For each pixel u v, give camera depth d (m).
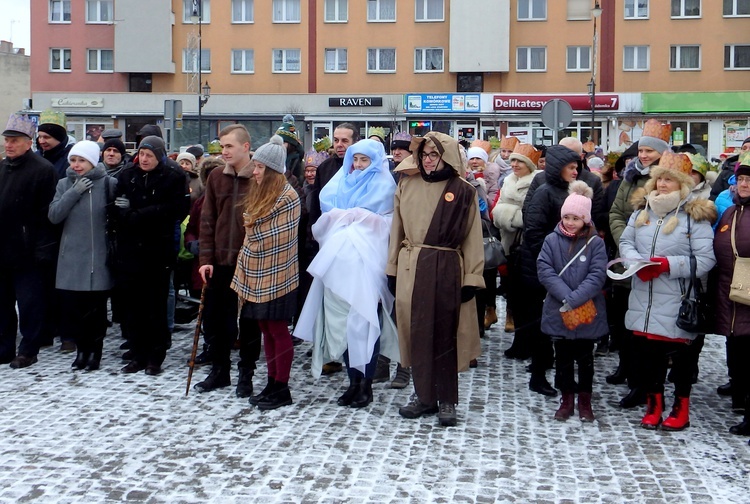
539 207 6.79
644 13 37.06
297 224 6.14
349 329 6.10
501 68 37.25
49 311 8.20
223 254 6.48
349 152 6.49
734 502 4.49
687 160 5.89
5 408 6.07
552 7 37.47
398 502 4.40
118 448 5.22
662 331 5.76
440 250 5.82
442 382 5.84
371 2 38.53
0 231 7.29
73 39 39.91
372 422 5.89
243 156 6.52
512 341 8.96
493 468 4.97
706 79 36.91
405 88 38.56
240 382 6.51
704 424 6.02
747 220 5.68
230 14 39.12
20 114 7.35
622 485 4.73
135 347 7.27
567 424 5.95
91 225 7.17
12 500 4.35
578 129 36.91
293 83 39.19
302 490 4.55
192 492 4.50
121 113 38.97
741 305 5.67
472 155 9.20
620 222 6.91
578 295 5.88
